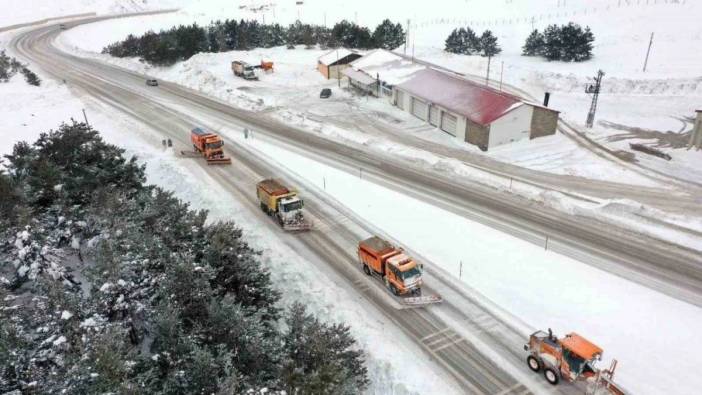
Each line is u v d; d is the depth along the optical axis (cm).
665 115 5747
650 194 4006
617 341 2353
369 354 2281
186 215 2870
